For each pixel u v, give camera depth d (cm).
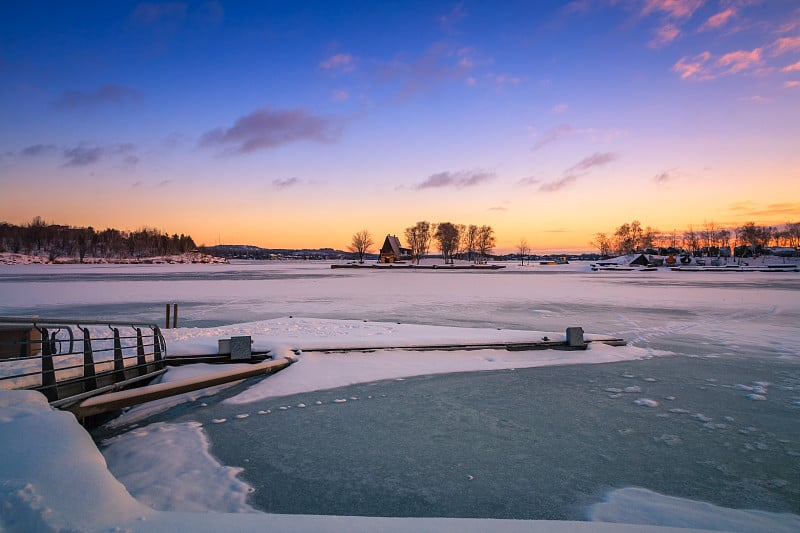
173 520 362
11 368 845
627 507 532
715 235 15775
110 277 6044
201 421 823
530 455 681
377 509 528
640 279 5872
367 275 7019
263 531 342
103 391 852
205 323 1953
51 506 370
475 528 352
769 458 671
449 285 4516
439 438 746
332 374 1109
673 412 874
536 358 1304
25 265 12644
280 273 7762
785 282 5184
